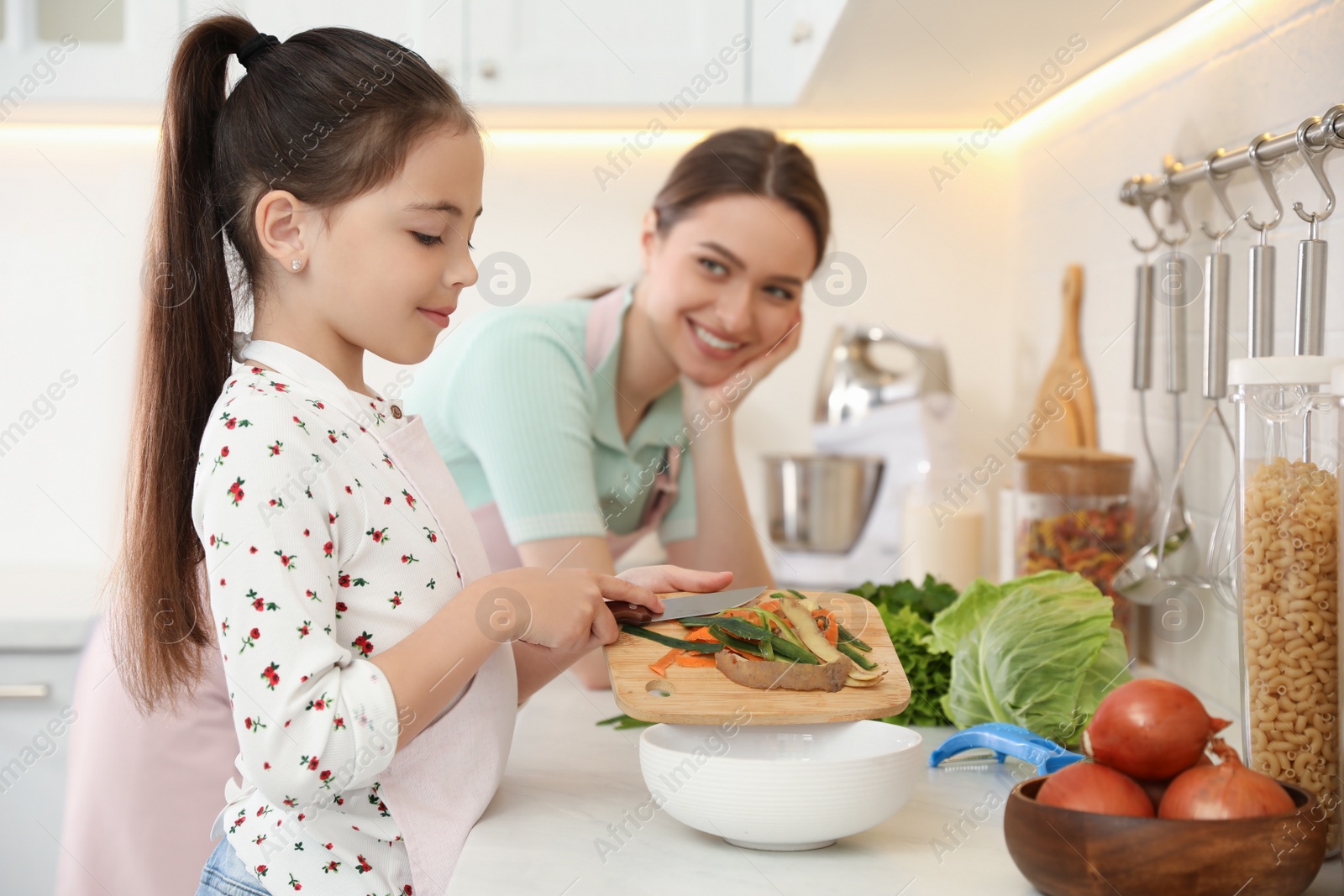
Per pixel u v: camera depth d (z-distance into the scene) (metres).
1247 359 0.67
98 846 1.16
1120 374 1.48
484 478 1.31
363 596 0.71
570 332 1.31
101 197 1.96
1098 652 0.91
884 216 2.02
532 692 0.92
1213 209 1.15
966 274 2.02
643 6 1.67
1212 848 0.54
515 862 0.67
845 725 0.74
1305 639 0.67
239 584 0.64
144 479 0.81
